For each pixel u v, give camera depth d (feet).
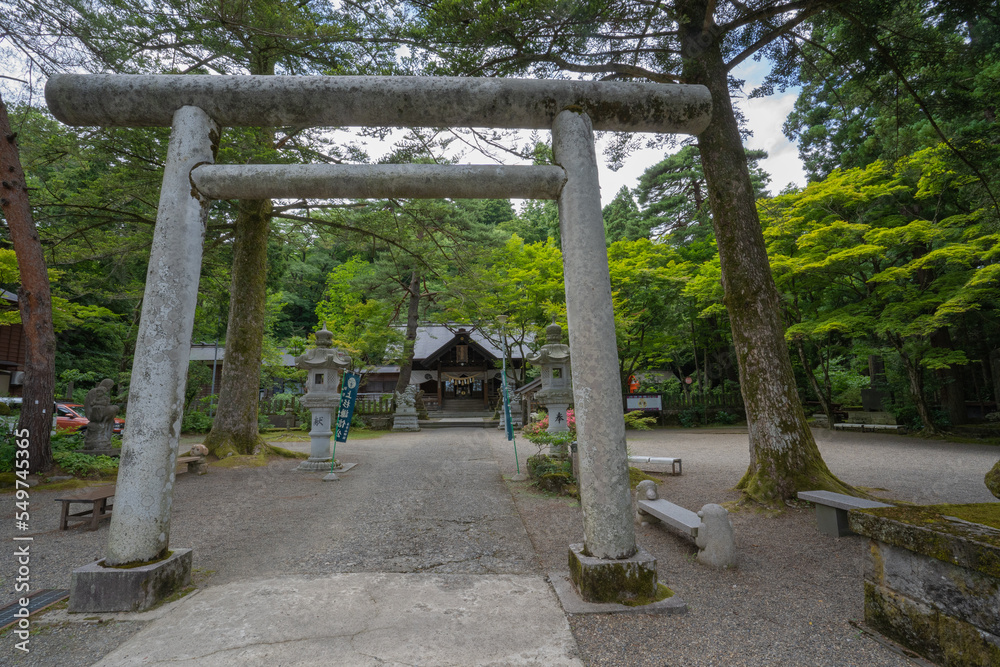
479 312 60.13
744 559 13.19
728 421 64.90
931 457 32.60
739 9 19.70
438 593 10.87
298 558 13.56
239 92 11.76
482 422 71.36
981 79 30.53
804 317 52.60
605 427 10.79
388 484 25.30
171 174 11.51
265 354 66.49
